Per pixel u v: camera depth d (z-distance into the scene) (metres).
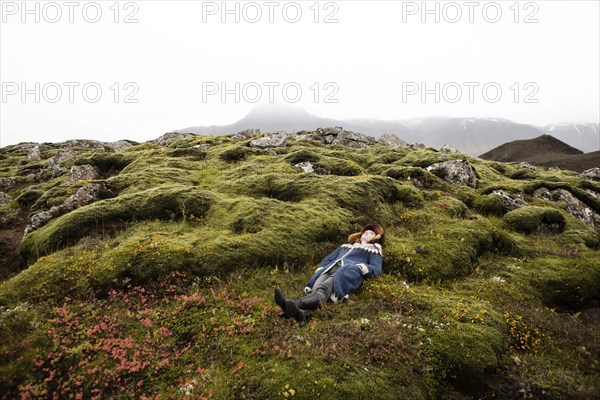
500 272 8.70
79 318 6.03
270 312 6.23
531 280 8.30
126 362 5.10
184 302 6.49
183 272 7.38
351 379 4.61
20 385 4.73
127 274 7.23
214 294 6.82
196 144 25.08
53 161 22.83
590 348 5.71
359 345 5.31
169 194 11.21
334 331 5.65
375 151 25.69
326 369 4.73
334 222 10.14
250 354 5.18
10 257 10.23
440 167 18.20
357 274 7.18
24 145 42.72
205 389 4.65
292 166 16.81
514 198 15.21
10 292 6.59
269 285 7.41
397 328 5.83
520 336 6.09
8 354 5.06
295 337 5.47
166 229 9.73
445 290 7.67
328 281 6.83
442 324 5.91
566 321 6.75
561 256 9.82
